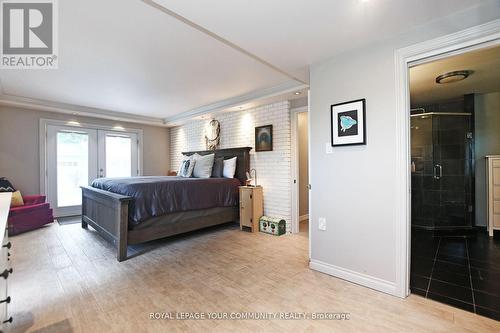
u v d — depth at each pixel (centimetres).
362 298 190
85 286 209
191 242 333
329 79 232
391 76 195
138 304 182
